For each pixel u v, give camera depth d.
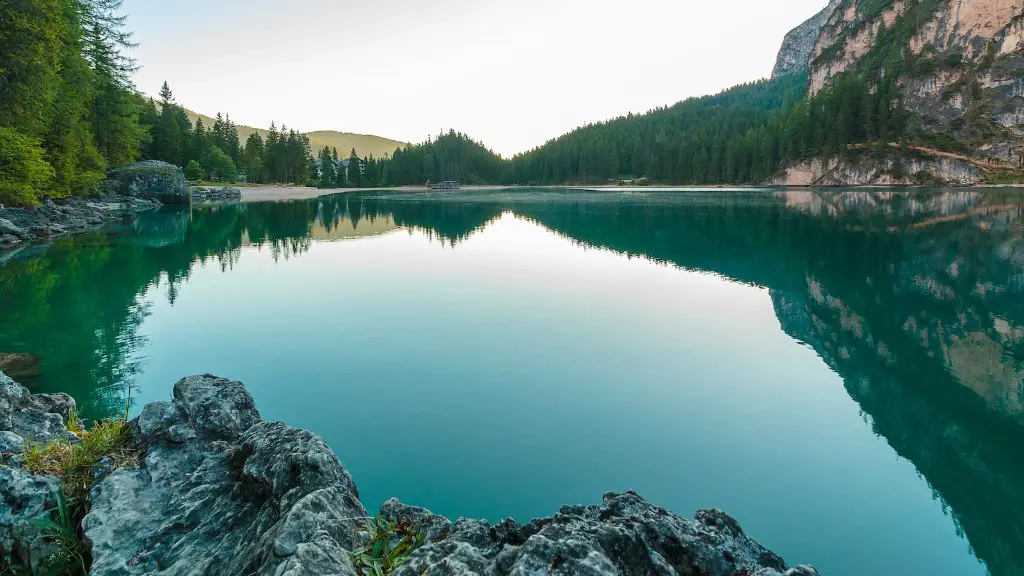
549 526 3.25
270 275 19.47
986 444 7.38
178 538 3.65
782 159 133.62
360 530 3.46
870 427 7.86
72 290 16.48
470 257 24.03
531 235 32.94
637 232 33.81
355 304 14.97
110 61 51.47
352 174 160.62
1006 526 5.75
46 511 3.89
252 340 11.62
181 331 12.27
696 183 148.75
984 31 130.75
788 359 10.60
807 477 6.60
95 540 3.56
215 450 4.80
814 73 184.75
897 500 6.19
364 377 9.52
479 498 6.00
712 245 27.33
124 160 55.12
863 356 10.78
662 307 14.61
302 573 2.62
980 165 111.56
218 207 57.22
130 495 4.05
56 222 31.42
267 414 8.04
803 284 17.64
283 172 128.38
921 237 27.89
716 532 3.91
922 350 11.16
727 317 13.63
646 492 6.21
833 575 5.06
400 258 23.77
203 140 104.31
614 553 3.03
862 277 18.62
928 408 8.42
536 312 14.10
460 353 10.79
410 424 7.73
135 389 8.99
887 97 129.88
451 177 184.62
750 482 6.48
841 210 47.56
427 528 3.77
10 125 29.09
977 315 13.67
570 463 6.75
